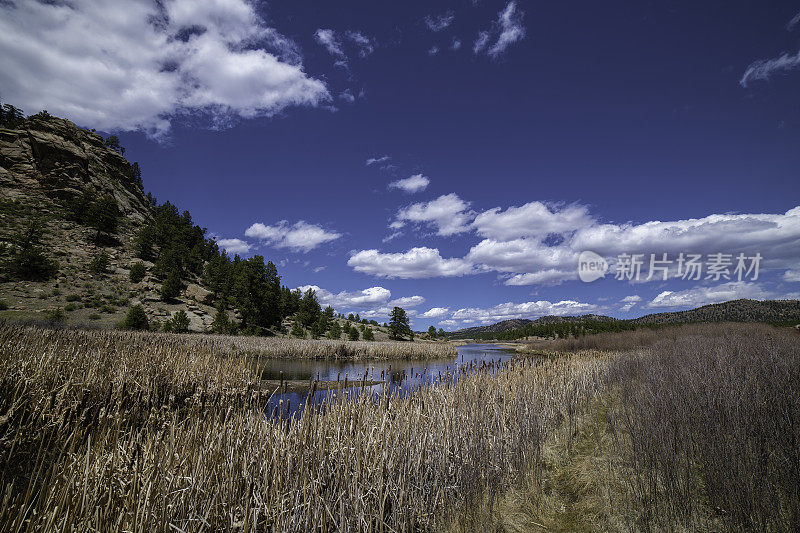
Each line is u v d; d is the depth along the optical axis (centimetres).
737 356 923
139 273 6400
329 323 8125
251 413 503
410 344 4844
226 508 362
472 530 430
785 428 473
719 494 415
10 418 553
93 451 368
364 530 384
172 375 984
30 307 4312
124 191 11588
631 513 429
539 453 609
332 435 454
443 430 550
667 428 515
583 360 1342
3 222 6775
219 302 6650
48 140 9062
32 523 275
